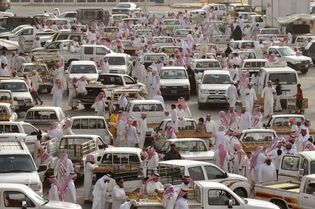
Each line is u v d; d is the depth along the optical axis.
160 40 140.88
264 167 60.06
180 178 57.06
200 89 95.75
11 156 57.81
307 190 53.69
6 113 78.75
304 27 166.00
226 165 64.19
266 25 173.88
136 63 114.44
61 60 114.25
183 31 155.50
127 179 56.88
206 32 165.25
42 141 68.19
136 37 139.88
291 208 54.41
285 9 172.38
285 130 74.19
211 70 100.19
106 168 60.28
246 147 68.38
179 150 66.50
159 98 87.88
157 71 100.00
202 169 57.81
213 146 71.00
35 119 78.38
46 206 50.03
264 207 52.81
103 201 55.97
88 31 145.38
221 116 77.81
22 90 92.00
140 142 76.44
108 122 82.31
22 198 50.03
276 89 92.50
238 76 107.25
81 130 74.50
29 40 145.88
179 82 100.81
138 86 95.50
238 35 155.38
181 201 50.50
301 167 58.56
